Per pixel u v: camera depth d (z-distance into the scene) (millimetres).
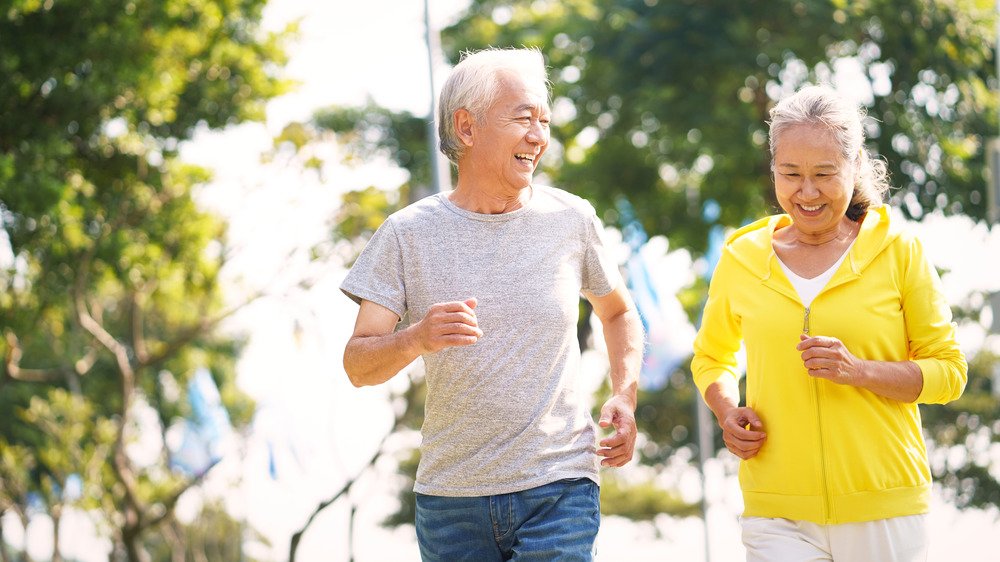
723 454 32156
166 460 31234
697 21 20531
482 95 4078
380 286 4117
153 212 18625
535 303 4047
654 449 33062
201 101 17703
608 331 4457
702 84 20891
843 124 4047
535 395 4039
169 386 33250
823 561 4223
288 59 18469
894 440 4152
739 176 21906
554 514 4035
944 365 4109
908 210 19859
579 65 22078
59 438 26125
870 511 4137
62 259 17781
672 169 22828
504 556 4133
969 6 19750
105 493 25797
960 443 26453
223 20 17406
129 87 15992
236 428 33969
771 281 4273
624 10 21609
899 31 19641
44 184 14977
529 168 4113
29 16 15227
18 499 27953
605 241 4332
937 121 19812
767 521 4289
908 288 4199
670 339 23281
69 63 15336
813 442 4172
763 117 20766
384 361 3904
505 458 4020
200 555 34188
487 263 4082
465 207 4160
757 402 4324
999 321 11398
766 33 20453
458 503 4066
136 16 15703
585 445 4133
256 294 20797
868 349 4145
